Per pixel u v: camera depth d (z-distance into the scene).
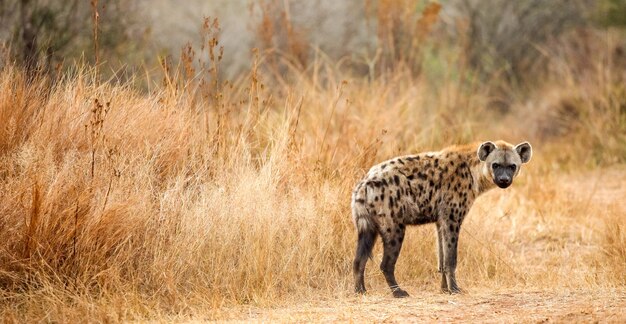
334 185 19.75
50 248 15.57
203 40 20.83
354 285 17.16
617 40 44.75
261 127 21.38
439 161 17.44
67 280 15.54
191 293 15.92
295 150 20.19
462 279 18.72
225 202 17.62
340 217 18.94
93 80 18.86
